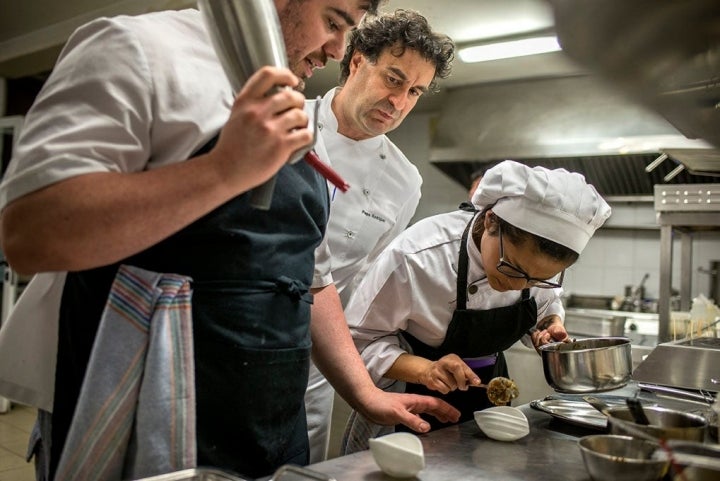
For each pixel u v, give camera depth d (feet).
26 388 3.22
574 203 4.27
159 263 3.05
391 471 2.94
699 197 9.17
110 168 2.65
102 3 12.53
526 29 11.84
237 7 2.55
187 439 2.78
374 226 6.49
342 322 4.47
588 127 13.39
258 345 3.20
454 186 17.52
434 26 11.87
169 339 2.77
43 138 2.60
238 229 3.17
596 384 4.23
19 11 13.23
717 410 3.71
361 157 6.29
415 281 5.18
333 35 3.43
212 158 2.53
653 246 15.64
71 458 2.71
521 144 13.97
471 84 15.56
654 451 2.85
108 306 2.82
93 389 2.73
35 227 2.46
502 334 5.32
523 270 4.47
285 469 2.59
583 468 3.21
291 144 2.51
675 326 9.55
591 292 16.35
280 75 2.46
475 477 3.03
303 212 3.53
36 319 3.24
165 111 2.89
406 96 5.75
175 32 3.12
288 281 3.37
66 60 2.85
